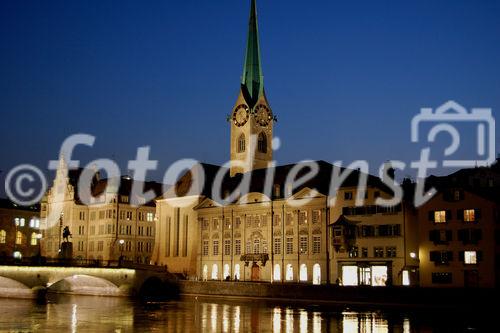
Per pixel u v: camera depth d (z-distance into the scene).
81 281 131.12
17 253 195.50
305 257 122.88
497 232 99.69
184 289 123.25
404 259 108.06
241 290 113.75
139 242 178.12
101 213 176.62
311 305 98.38
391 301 95.31
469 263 100.38
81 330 70.75
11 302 106.94
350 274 114.69
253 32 171.62
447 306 90.25
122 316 83.50
